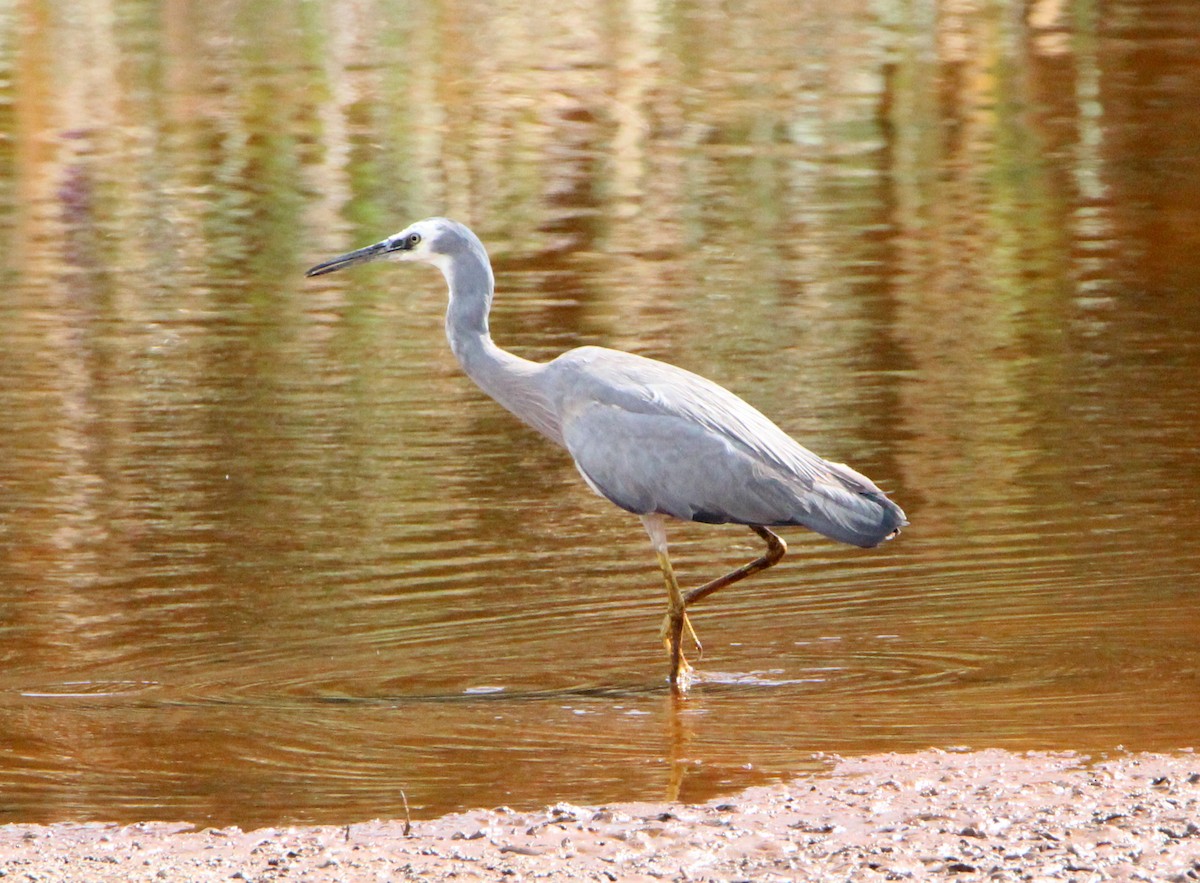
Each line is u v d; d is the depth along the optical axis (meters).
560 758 8.58
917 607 11.01
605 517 13.01
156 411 15.42
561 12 32.31
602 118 26.84
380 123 26.28
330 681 9.88
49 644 10.47
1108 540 12.16
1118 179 24.05
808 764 8.36
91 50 29.27
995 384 16.17
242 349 17.34
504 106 27.23
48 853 7.24
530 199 23.02
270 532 12.55
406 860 7.07
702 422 10.12
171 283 19.59
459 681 9.88
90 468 13.95
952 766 8.22
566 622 10.90
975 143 25.88
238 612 11.02
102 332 17.80
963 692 9.48
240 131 25.73
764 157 25.16
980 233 21.62
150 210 22.41
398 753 8.69
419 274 20.25
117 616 10.94
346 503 13.21
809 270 20.11
